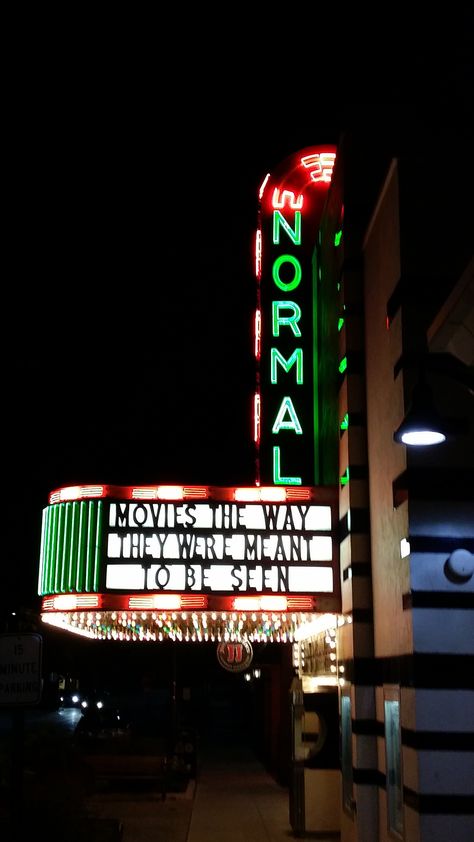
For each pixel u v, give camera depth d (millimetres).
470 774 9828
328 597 14211
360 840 12156
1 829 10602
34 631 8688
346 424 13797
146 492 14633
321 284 17172
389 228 12133
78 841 12664
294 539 14430
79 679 84562
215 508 14531
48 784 13742
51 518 14781
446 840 9641
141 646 59844
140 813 18812
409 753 10203
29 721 55156
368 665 12742
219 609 14117
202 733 47438
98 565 14281
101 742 23953
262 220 18031
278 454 16766
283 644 24094
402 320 11219
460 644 10203
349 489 13391
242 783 24734
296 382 17141
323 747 16141
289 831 16594
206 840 15602
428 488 10602
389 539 11750
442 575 10391
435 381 10805
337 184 15273
